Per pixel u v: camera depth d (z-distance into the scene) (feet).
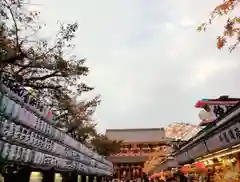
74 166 34.45
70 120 43.96
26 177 21.17
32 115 16.53
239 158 30.04
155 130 232.73
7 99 12.96
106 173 84.28
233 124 21.48
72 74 31.68
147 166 141.79
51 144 22.20
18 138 15.11
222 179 33.91
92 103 51.70
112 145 120.78
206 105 37.81
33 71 28.86
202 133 29.96
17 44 23.13
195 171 46.91
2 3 22.93
